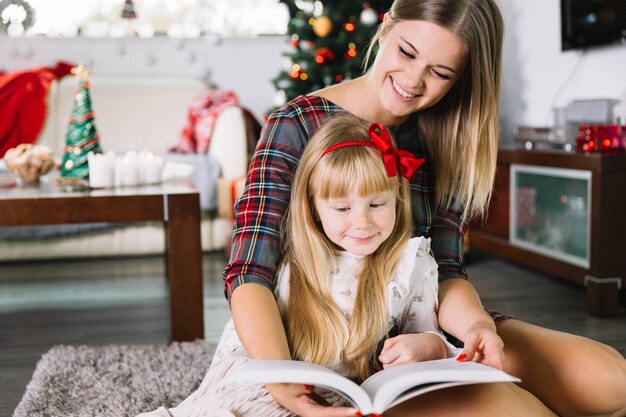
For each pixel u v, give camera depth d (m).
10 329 2.36
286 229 1.13
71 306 2.66
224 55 4.68
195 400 1.11
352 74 3.71
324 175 1.06
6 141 3.98
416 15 1.08
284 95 3.97
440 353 1.04
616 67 3.01
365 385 0.92
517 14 3.91
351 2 3.80
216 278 3.08
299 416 0.99
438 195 1.29
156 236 3.46
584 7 3.11
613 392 1.06
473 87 1.17
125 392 1.67
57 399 1.64
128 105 4.34
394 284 1.07
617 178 2.41
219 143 3.71
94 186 2.33
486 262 3.42
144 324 2.39
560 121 3.21
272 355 0.96
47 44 4.46
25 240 3.30
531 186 3.00
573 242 2.67
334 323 1.06
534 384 1.12
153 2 4.59
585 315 2.44
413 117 1.30
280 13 4.70
